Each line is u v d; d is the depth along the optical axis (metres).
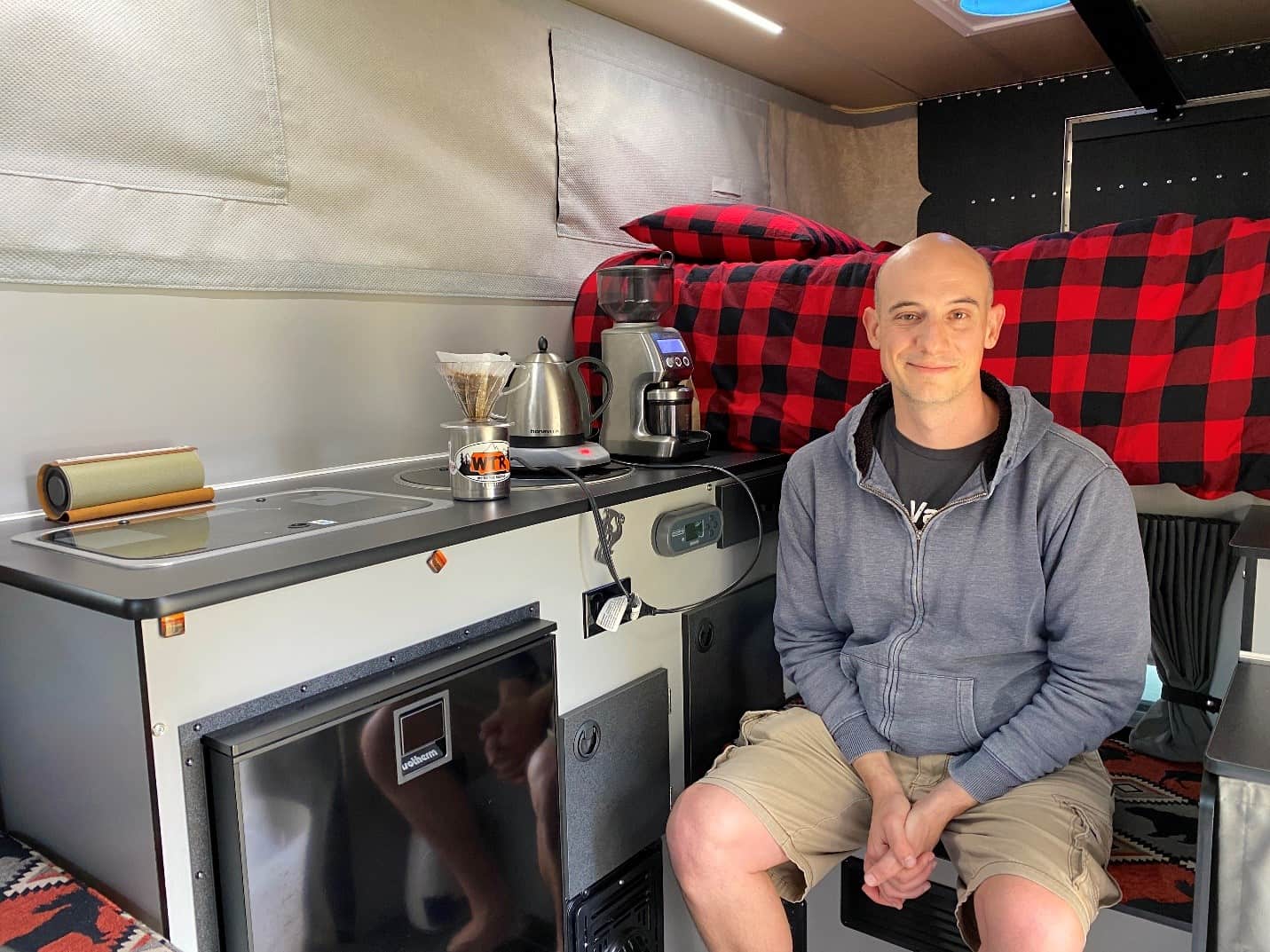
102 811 1.07
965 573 1.42
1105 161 3.08
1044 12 2.45
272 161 1.67
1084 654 1.37
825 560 1.57
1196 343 1.62
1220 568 1.72
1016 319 1.76
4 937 0.99
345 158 1.80
